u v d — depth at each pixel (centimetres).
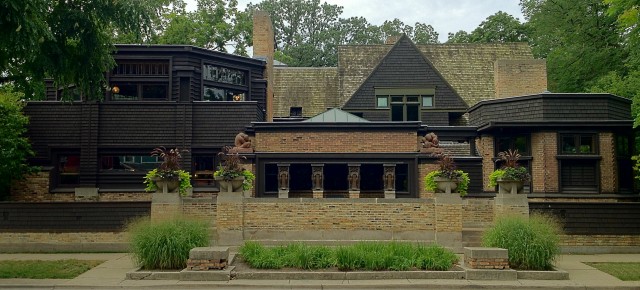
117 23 1622
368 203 1794
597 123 2403
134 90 2502
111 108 2444
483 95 3306
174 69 2470
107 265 1508
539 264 1360
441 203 1761
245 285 1219
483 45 3606
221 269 1305
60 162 2458
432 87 3086
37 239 1805
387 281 1264
